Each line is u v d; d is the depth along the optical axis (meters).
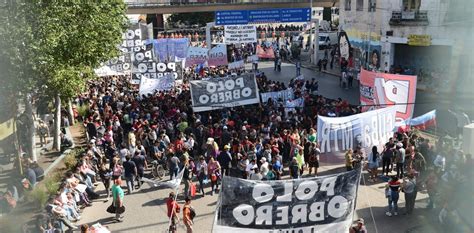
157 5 65.06
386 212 16.34
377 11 42.12
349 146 18.16
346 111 24.56
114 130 23.70
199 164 18.55
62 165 22.53
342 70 44.69
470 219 14.60
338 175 9.19
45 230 14.41
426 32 36.12
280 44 66.94
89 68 26.30
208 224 16.05
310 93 30.47
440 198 15.41
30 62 17.53
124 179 21.02
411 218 15.85
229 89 23.72
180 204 17.83
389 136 18.95
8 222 16.20
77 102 33.09
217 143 22.23
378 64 42.41
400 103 20.47
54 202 15.68
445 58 32.97
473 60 23.95
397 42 39.56
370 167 18.95
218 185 19.09
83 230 12.75
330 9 86.50
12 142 23.23
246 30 38.84
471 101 24.41
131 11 64.69
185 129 22.97
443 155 17.69
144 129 22.94
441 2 33.59
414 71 39.19
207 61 36.69
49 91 22.81
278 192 9.05
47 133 28.09
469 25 22.27
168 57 36.12
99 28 24.92
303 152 20.52
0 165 22.78
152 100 27.75
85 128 26.73
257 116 24.28
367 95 23.17
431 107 30.05
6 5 17.00
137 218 16.75
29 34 16.94
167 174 21.28
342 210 9.33
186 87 31.58
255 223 9.15
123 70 33.09
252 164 18.25
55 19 18.66
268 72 49.66
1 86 17.95
